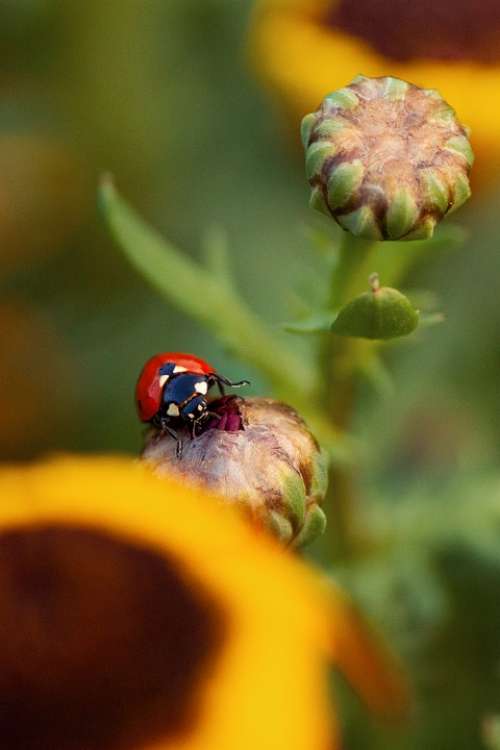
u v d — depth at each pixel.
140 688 0.18
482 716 0.24
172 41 0.29
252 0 0.29
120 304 0.29
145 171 0.29
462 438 0.27
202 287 0.22
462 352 0.27
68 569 0.18
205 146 0.29
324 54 0.25
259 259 0.29
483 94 0.24
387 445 0.26
